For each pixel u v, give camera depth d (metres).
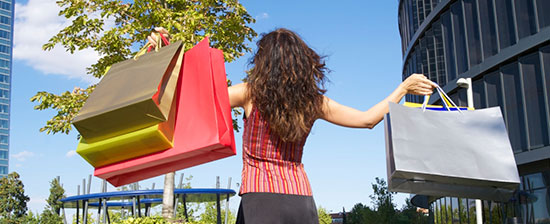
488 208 23.98
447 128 2.70
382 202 37.09
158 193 12.02
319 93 1.92
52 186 36.22
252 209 1.74
